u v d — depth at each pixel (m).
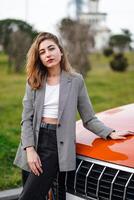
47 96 3.78
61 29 18.31
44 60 3.77
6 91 15.24
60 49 3.85
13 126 8.86
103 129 3.78
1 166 6.04
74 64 18.42
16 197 5.18
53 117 3.76
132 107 4.41
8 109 11.32
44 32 3.89
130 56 31.53
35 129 3.79
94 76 20.89
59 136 3.72
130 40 33.84
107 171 3.47
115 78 20.62
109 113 4.34
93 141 3.77
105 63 28.00
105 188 3.45
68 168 3.64
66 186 3.71
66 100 3.75
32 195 3.70
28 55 3.87
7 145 6.89
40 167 3.70
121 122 3.98
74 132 3.75
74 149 3.71
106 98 14.04
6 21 22.81
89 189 3.56
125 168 3.37
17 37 20.97
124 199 3.33
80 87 3.83
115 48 33.59
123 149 3.51
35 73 3.80
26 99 3.85
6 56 25.34
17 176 5.68
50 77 3.83
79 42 18.34
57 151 3.73
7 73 20.81
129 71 24.17
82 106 3.86
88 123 3.86
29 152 3.72
